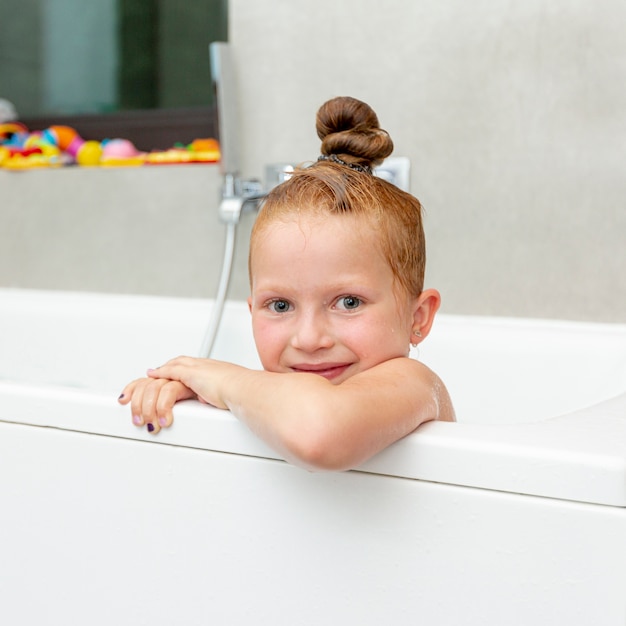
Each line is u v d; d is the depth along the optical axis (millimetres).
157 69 2111
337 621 692
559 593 620
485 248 1569
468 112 1561
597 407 780
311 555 697
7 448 811
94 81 2176
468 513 644
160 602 757
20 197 1951
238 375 723
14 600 822
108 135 2121
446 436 658
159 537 752
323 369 777
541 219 1530
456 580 650
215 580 733
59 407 785
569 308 1525
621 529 599
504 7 1523
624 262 1484
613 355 1318
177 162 1796
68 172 1899
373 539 675
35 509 804
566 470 612
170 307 1701
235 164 1604
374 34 1616
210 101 2066
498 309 1570
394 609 672
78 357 1722
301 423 623
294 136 1697
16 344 1781
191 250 1801
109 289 1884
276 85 1702
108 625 781
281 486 703
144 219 1839
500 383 1388
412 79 1592
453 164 1577
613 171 1480
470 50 1550
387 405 657
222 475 724
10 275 1976
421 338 884
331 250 751
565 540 615
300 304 769
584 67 1482
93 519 779
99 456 771
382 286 777
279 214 784
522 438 649
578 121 1493
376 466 671
